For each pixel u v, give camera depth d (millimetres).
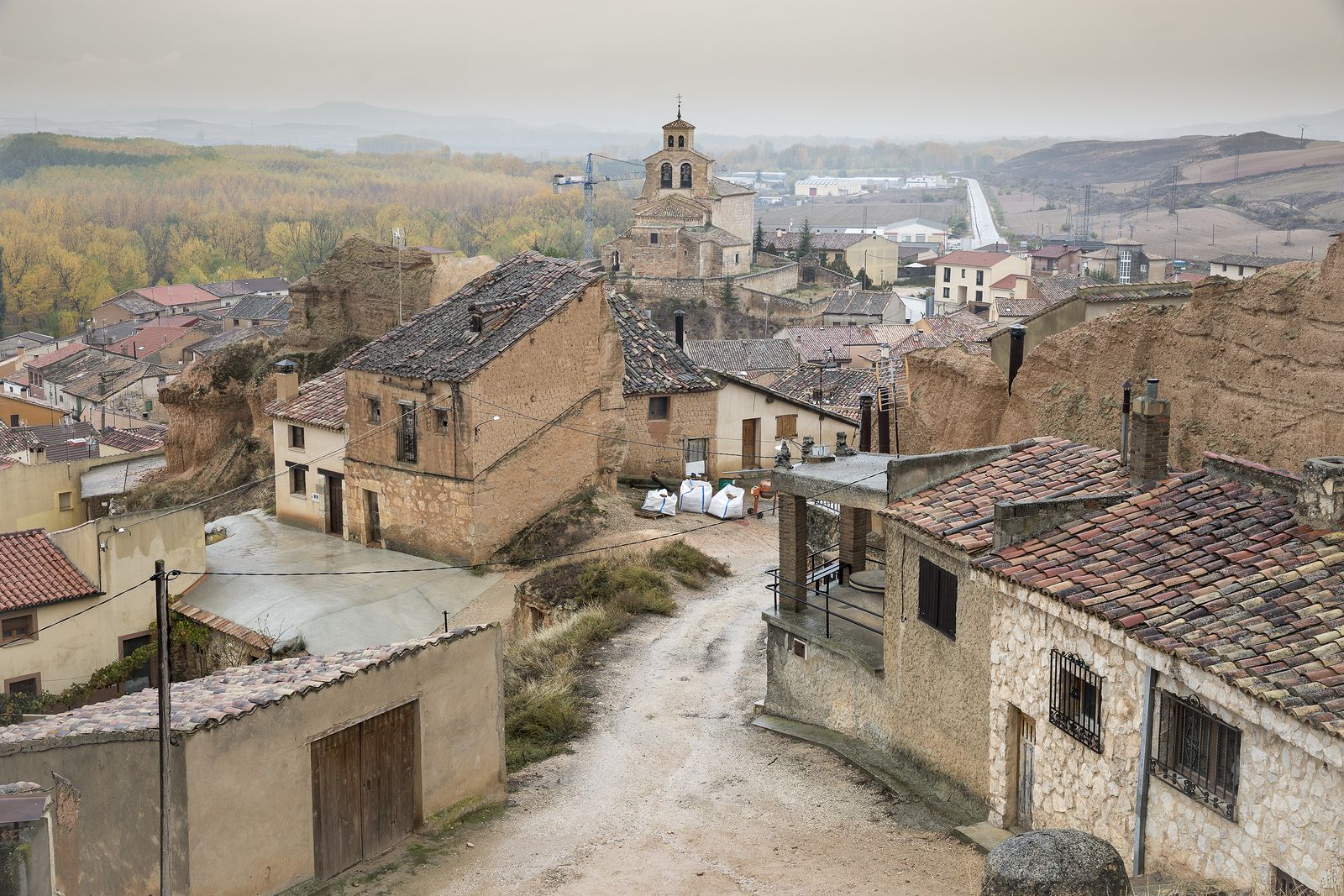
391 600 33219
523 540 35344
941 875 15469
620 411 38594
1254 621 13312
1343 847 11406
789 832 17453
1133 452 17219
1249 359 20078
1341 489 14375
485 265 49938
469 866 16719
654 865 16609
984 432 25578
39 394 107062
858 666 20328
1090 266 155750
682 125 133750
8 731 17719
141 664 33844
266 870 15414
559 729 22016
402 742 17422
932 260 191375
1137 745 14055
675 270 133375
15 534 33969
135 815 15031
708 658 25844
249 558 36906
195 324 125125
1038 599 15461
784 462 22812
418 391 34969
